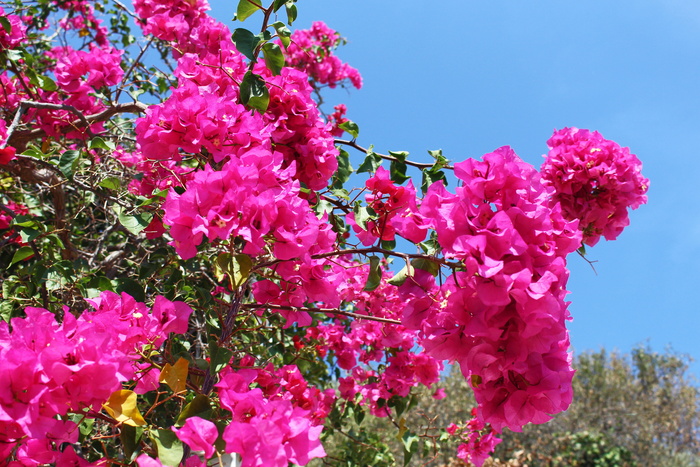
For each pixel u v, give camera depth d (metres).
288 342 4.26
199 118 2.14
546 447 12.39
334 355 4.62
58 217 3.61
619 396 14.18
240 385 1.90
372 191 2.46
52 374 1.45
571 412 13.45
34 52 5.34
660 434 14.34
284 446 1.53
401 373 3.82
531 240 1.65
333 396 4.12
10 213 2.90
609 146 3.26
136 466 1.84
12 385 1.42
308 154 2.56
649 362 16.20
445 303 1.86
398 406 3.88
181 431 1.62
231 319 2.47
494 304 1.53
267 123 2.51
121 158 4.21
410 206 2.00
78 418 1.99
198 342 3.49
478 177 1.73
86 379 1.50
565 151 3.26
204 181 1.80
